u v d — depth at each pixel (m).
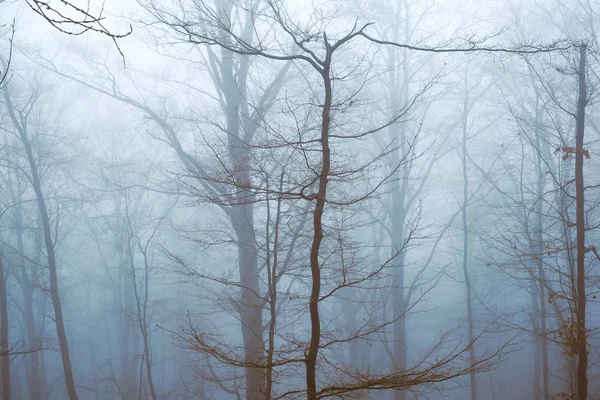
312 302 7.18
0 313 21.47
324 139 7.43
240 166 10.48
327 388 7.01
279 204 10.87
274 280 10.84
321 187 7.34
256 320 14.34
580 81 10.67
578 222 10.52
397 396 18.03
